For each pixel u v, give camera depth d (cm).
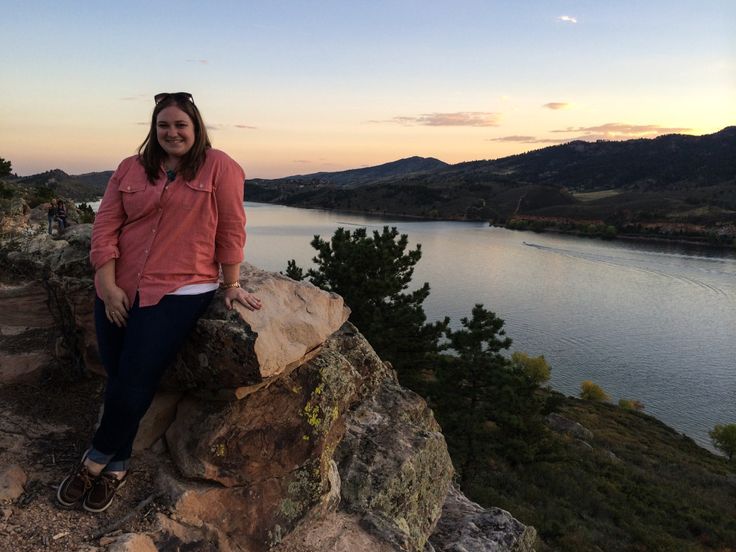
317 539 354
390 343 1620
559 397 2019
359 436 516
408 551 382
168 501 297
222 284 306
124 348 270
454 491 671
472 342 1848
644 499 2239
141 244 267
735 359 6900
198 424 322
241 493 319
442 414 1822
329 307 354
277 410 334
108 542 262
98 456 278
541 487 2139
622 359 6825
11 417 350
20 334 430
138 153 274
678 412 5303
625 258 15212
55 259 405
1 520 261
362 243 1659
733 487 2770
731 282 12000
